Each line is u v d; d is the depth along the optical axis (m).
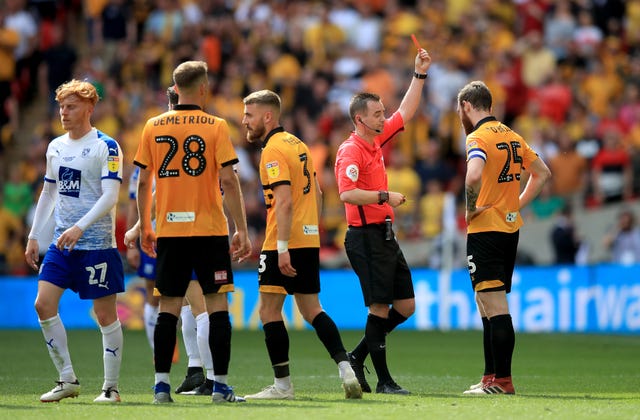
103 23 82.56
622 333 57.25
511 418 21.50
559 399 26.27
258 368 38.59
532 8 81.56
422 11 83.00
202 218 25.02
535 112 72.38
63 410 23.02
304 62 78.25
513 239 28.36
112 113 74.88
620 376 35.84
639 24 83.19
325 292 62.88
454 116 73.00
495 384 28.19
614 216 67.12
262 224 66.62
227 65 78.00
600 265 58.28
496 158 27.98
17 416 21.88
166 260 25.11
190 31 78.56
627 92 74.19
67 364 26.09
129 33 83.06
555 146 69.62
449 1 83.12
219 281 25.03
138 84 77.06
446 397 26.94
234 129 72.38
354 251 28.86
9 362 41.03
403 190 67.50
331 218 67.00
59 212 26.25
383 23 81.81
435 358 43.81
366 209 28.80
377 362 28.69
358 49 78.94
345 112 73.44
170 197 25.05
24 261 66.19
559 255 63.16
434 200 66.94
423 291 62.31
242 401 25.52
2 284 63.53
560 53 79.56
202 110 25.45
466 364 41.03
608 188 67.75
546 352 46.72
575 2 82.44
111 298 26.16
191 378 30.03
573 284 59.00
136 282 62.09
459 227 67.94
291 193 26.23
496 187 28.09
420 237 66.31
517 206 28.48
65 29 85.94
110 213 26.16
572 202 68.50
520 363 41.38
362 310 62.41
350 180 28.16
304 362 41.50
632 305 57.00
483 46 77.44
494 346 27.97
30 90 80.69
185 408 23.41
